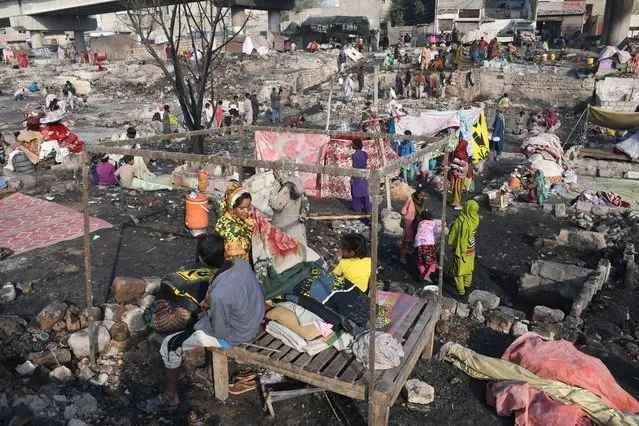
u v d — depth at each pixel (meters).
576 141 18.75
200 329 4.43
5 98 31.73
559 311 6.56
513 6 40.94
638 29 45.78
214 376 4.89
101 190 11.56
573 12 45.50
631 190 13.46
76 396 4.77
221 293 4.20
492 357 5.69
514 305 7.34
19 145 13.41
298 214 6.96
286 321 4.59
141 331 5.91
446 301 6.79
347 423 4.66
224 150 16.91
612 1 35.53
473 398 5.03
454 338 6.23
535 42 37.09
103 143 5.36
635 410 4.76
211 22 13.59
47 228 9.16
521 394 4.65
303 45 45.75
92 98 30.89
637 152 15.28
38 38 51.81
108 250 8.29
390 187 12.14
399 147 13.29
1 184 11.27
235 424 4.66
